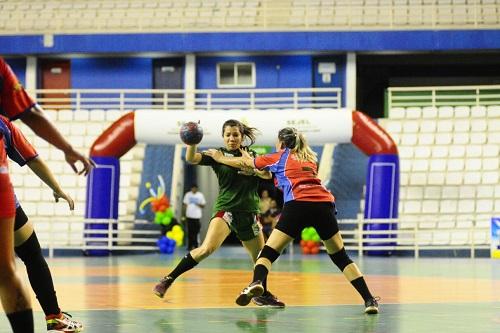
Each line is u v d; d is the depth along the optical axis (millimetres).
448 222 28125
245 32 35312
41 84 37406
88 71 37125
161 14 38062
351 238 28250
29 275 7824
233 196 10555
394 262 22312
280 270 18391
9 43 35938
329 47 35156
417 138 30859
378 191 25094
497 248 24969
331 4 38031
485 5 37438
